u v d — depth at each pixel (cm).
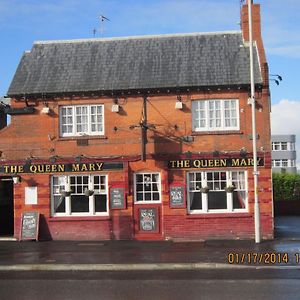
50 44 2511
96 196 2289
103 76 2328
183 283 1303
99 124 2300
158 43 2445
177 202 2225
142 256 1764
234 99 2248
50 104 2309
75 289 1249
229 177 2231
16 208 2295
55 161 2284
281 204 3875
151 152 2253
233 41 2403
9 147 2314
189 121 2244
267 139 2209
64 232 2269
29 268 1586
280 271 1455
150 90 2252
